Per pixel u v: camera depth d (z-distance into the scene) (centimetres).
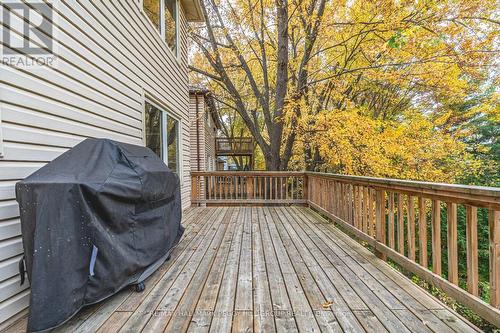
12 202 187
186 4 642
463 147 904
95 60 288
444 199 206
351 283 238
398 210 271
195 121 1024
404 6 714
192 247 342
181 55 630
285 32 816
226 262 289
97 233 184
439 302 205
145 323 180
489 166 995
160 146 490
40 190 171
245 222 487
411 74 782
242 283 238
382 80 891
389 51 768
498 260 163
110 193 192
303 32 883
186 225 464
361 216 354
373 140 873
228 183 705
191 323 179
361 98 1234
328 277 250
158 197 258
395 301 207
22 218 172
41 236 166
